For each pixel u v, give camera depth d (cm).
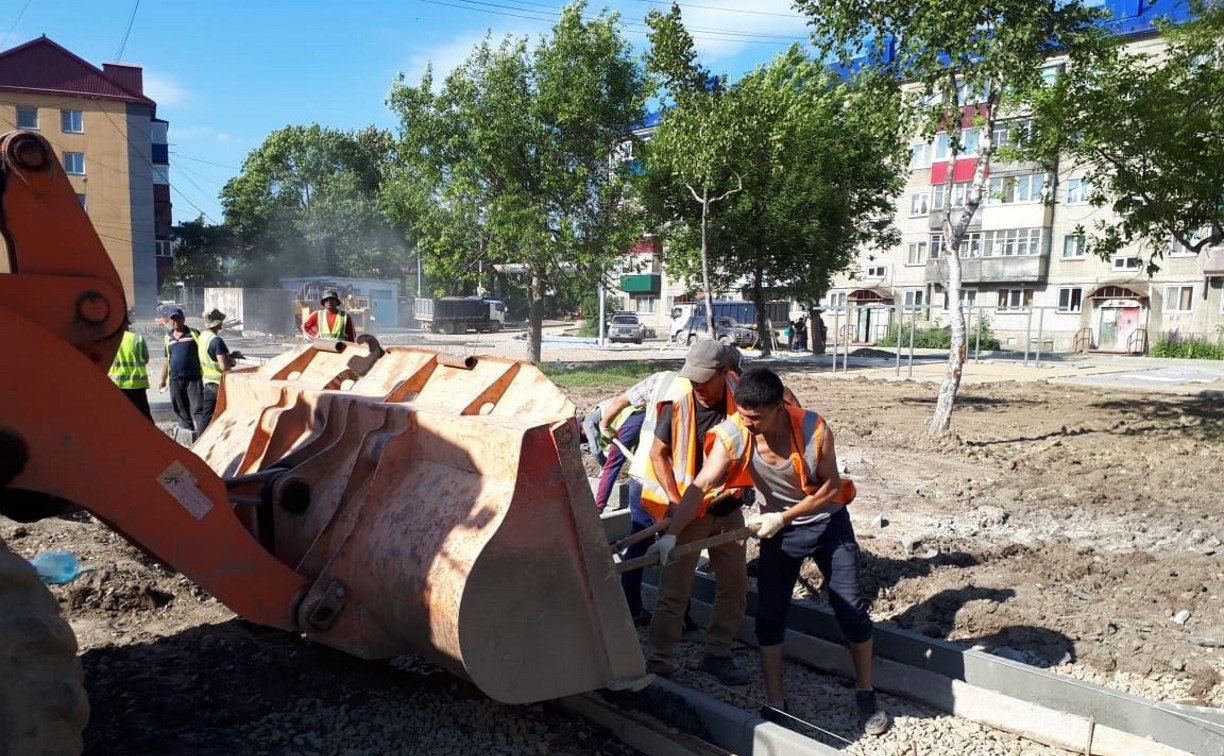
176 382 1110
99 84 4844
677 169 2009
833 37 1220
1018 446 1248
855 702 450
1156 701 451
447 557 338
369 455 396
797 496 419
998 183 4303
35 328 299
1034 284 4341
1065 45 1179
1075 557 675
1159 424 1469
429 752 387
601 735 416
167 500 333
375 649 380
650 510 459
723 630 477
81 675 290
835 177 2666
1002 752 411
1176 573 643
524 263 2322
